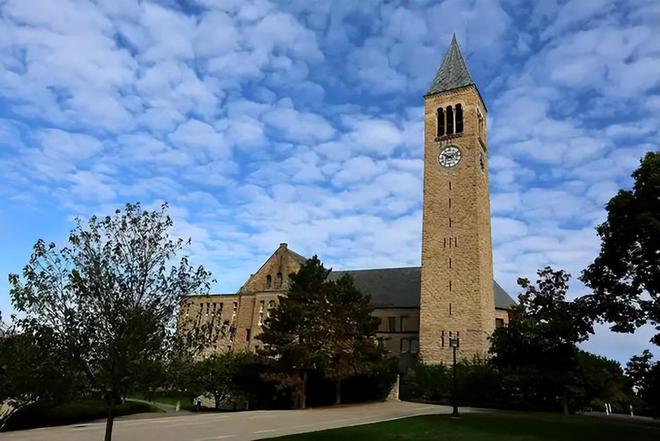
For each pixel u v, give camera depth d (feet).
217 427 93.86
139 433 84.79
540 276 155.63
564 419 119.24
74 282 56.85
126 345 55.72
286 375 146.20
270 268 244.83
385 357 182.60
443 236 213.87
